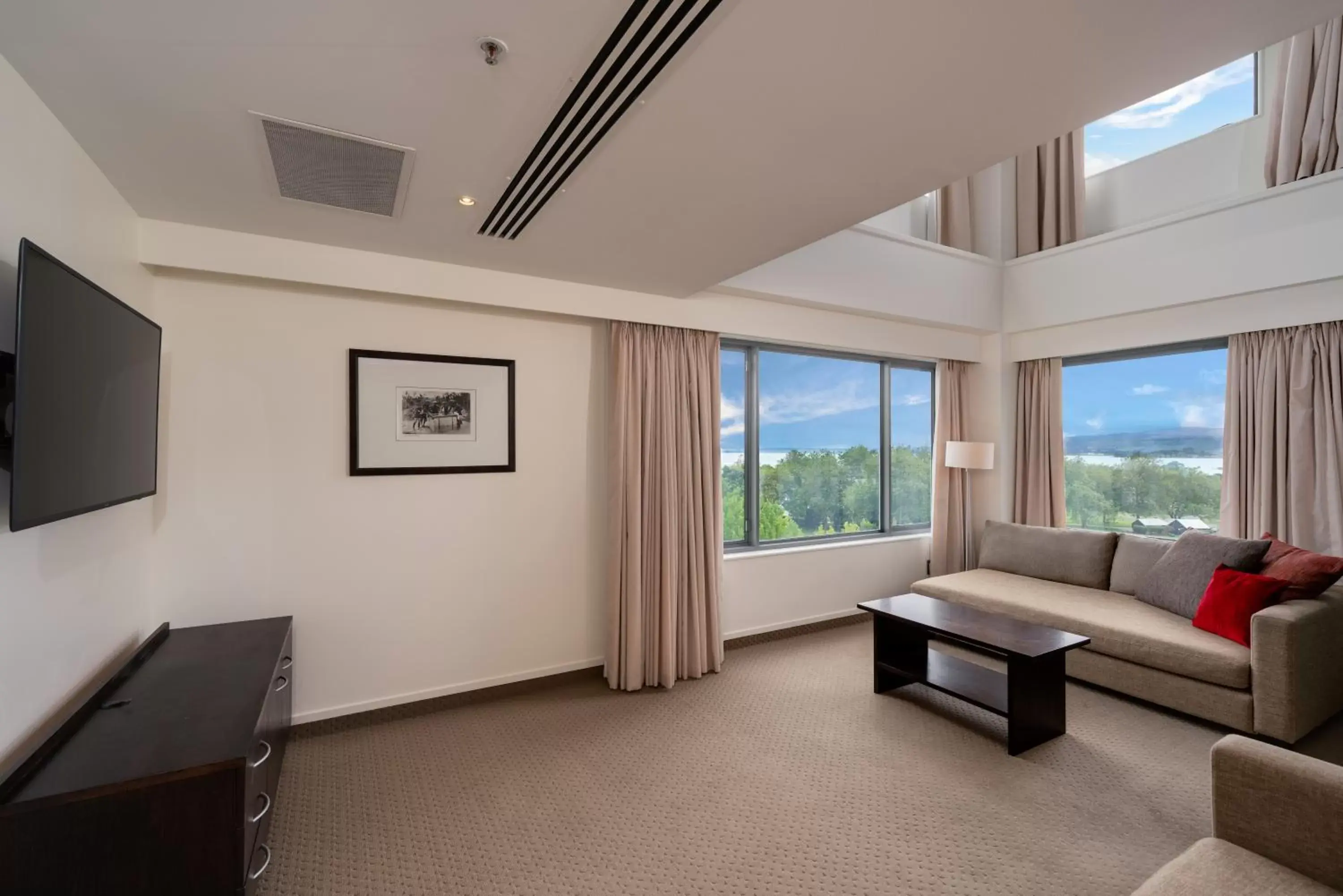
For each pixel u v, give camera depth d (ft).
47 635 5.14
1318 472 11.31
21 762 4.50
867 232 13.74
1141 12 3.94
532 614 10.74
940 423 16.15
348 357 9.27
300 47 4.33
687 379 11.71
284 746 7.63
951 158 6.00
